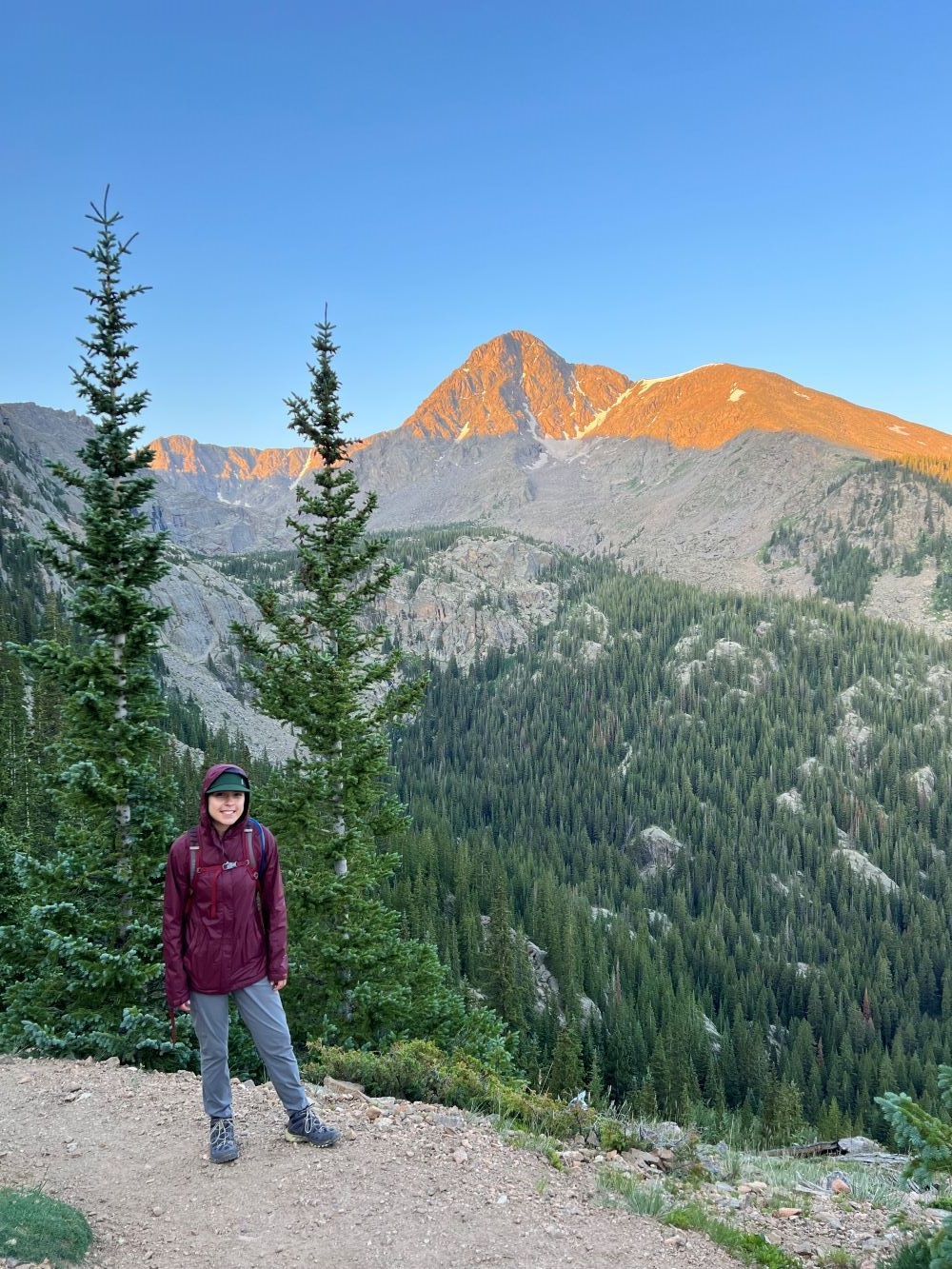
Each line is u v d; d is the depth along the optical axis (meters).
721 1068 71.06
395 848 84.69
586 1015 68.81
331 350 17.62
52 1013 12.34
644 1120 12.02
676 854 152.25
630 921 114.88
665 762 191.12
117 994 12.70
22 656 14.03
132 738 14.29
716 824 160.38
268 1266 5.30
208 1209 5.98
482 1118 9.02
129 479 15.18
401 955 17.06
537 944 83.19
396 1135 7.76
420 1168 7.04
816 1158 13.84
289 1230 5.76
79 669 14.21
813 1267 7.13
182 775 63.47
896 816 165.12
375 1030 16.23
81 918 13.08
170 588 180.50
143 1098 8.22
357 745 17.41
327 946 15.89
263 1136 7.33
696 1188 8.82
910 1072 75.19
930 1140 5.88
